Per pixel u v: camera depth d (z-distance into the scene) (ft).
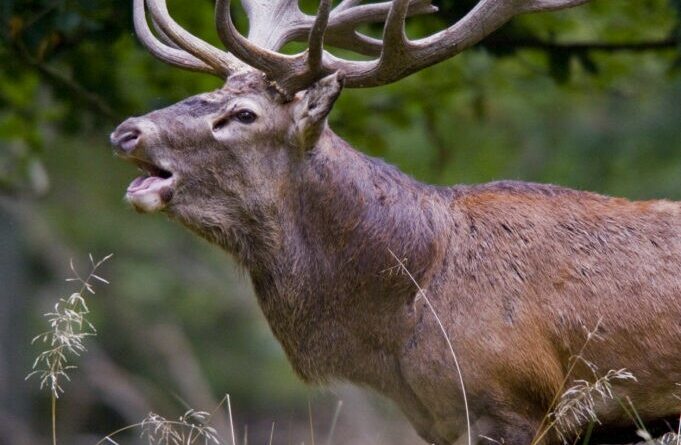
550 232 34.17
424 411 34.09
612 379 33.65
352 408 72.28
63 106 54.65
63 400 104.32
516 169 82.07
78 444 99.19
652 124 85.20
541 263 33.78
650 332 33.50
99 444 33.73
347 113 56.03
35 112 57.82
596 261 33.86
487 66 59.36
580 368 33.65
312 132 33.76
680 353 33.55
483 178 77.41
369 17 36.52
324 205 34.14
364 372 34.42
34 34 48.03
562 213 34.55
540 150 84.64
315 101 33.55
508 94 67.31
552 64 51.52
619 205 34.91
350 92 55.62
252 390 108.17
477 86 60.03
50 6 47.50
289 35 36.88
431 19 50.19
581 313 33.50
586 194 35.24
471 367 33.06
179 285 108.47
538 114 81.92
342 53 57.36
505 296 33.42
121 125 33.45
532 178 82.99
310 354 34.71
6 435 94.32
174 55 35.86
